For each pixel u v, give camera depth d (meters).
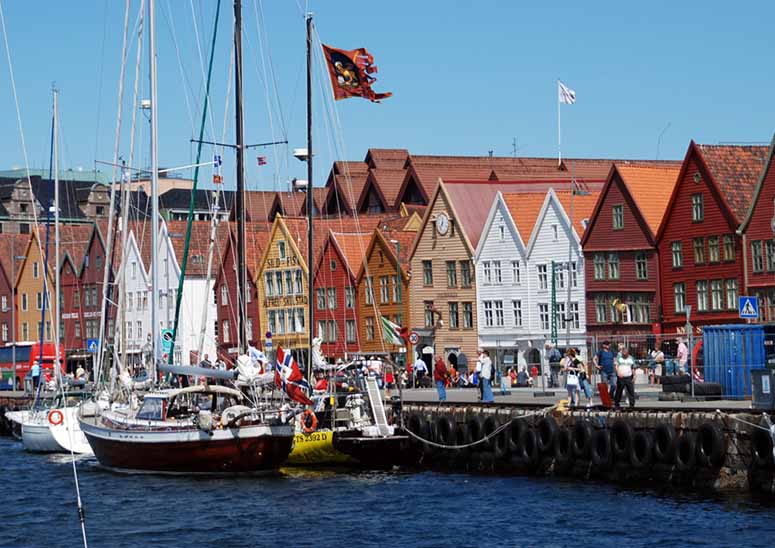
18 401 87.62
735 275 81.75
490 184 102.69
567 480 47.22
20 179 176.38
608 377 50.28
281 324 111.25
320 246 109.06
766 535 35.50
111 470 52.03
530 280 94.12
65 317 130.75
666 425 43.56
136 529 39.94
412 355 101.12
